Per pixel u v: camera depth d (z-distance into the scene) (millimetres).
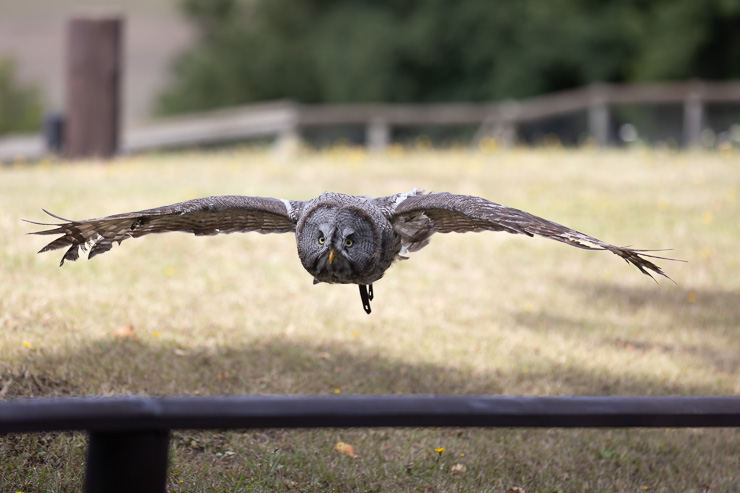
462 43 31484
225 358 7523
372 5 34062
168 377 7051
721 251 11578
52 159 17312
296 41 37312
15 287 8305
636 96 21781
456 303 9383
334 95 33406
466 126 23875
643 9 29922
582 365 8086
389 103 32344
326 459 6410
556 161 17578
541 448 6820
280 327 8273
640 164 17016
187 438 6453
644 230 12320
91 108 16719
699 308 9820
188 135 20953
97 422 3574
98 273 9055
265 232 6000
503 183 14961
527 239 11891
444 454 6570
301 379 7309
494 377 7703
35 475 5824
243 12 39812
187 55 40000
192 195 12648
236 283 9258
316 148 21969
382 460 6438
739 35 29172
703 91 21391
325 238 5543
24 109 37719
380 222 5641
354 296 9305
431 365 7828
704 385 7859
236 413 3686
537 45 30328
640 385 7770
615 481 6434
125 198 12180
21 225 10344
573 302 9789
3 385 6531
